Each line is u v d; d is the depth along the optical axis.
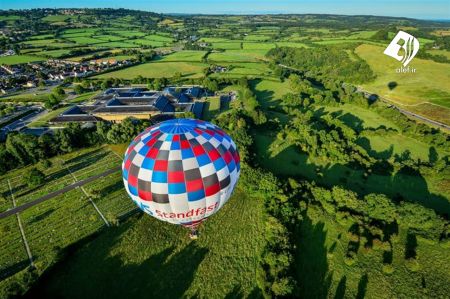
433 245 55.41
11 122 115.62
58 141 87.75
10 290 44.84
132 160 41.78
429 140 93.88
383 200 59.81
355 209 61.31
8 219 62.22
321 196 64.12
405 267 51.34
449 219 61.88
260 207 63.41
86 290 46.84
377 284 48.53
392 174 77.25
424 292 47.34
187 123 43.34
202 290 46.94
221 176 41.22
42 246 54.94
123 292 46.56
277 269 47.94
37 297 45.69
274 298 44.22
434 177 75.75
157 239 55.53
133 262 51.31
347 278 49.44
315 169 80.12
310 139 87.25
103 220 60.53
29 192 71.06
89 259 51.91
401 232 58.00
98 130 92.81
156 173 39.53
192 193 39.88
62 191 70.81
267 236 55.31
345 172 78.50
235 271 49.84
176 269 50.16
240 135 87.50
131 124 95.19
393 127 106.62
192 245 54.47
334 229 58.53
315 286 48.16
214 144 41.75
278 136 95.62
